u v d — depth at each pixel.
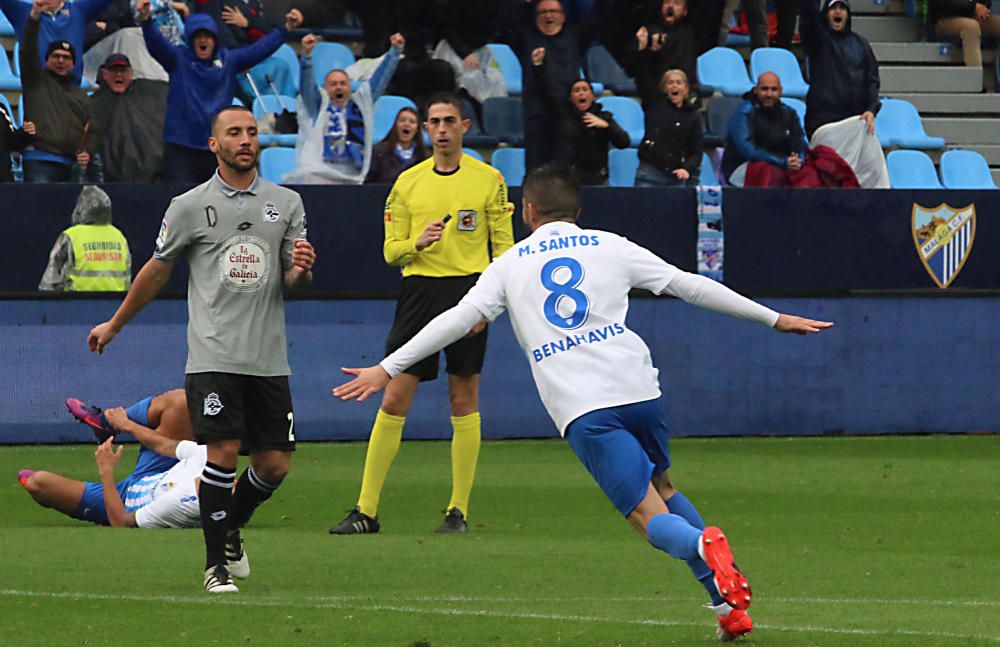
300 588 22.58
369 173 49.66
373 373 18.17
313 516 31.92
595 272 18.31
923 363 50.62
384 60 50.19
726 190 48.78
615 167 56.78
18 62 53.62
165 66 47.34
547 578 23.69
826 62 57.50
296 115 55.41
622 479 17.64
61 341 45.09
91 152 47.53
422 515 32.19
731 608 17.48
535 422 48.69
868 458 43.62
